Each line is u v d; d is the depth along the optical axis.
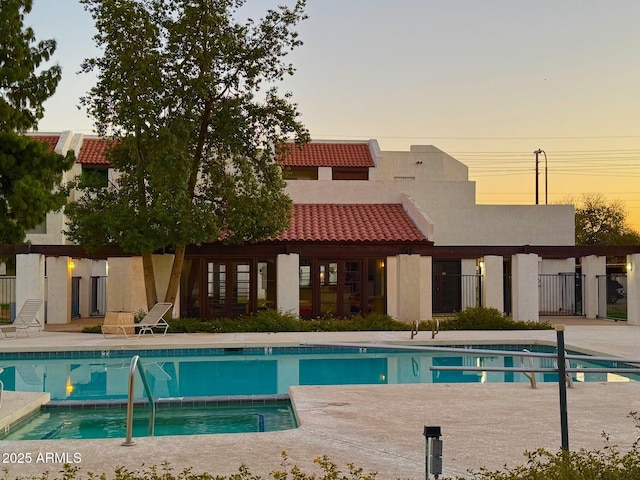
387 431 7.64
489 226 29.36
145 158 19.88
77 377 13.54
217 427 9.14
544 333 19.23
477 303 28.86
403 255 22.78
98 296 29.25
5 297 29.03
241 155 21.36
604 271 26.66
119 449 6.89
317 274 23.81
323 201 26.33
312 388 10.55
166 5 19.70
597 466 4.94
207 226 19.67
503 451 6.74
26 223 20.61
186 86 19.59
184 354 16.50
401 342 16.95
